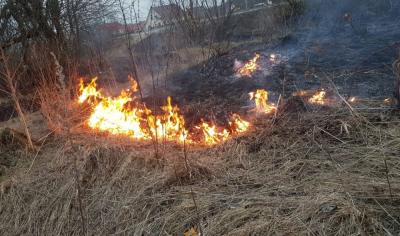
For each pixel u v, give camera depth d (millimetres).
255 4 12609
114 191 3494
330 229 2469
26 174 4047
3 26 8188
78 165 3873
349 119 3801
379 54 5672
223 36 9500
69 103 5531
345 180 2934
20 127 5402
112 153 3990
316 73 5520
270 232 2568
